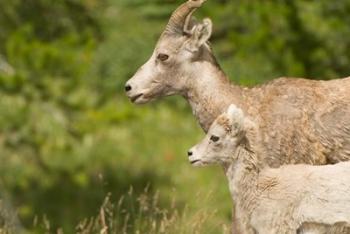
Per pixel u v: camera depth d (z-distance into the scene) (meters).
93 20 18.94
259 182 10.16
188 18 10.85
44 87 16.48
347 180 9.93
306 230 10.05
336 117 10.59
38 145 16.83
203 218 12.19
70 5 18.34
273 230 10.12
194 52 10.84
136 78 10.98
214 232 13.05
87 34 17.50
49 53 16.42
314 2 17.75
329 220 9.91
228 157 10.19
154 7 25.41
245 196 10.20
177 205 19.80
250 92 10.82
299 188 10.03
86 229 12.82
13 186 19.91
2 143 16.67
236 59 17.27
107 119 17.56
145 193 13.00
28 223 19.77
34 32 17.95
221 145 10.17
